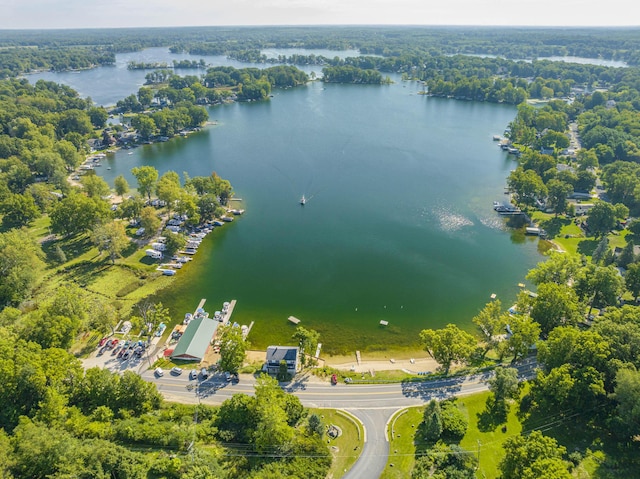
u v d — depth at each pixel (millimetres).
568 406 105000
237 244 193375
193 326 138250
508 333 139250
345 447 98000
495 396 108438
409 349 137125
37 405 98688
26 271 147875
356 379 121188
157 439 92250
